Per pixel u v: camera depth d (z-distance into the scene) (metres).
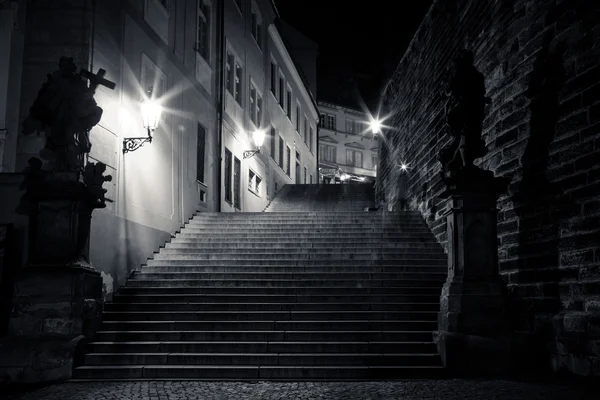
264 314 11.06
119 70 13.09
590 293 8.41
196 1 18.89
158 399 7.60
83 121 10.04
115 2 13.01
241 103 24.42
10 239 10.30
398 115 22.42
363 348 9.89
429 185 16.91
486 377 8.87
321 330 10.63
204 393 7.98
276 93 32.06
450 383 8.49
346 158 67.75
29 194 9.88
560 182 9.30
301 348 9.95
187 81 17.67
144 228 13.98
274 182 30.84
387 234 15.85
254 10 27.09
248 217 17.52
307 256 14.30
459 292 9.64
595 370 7.97
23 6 11.86
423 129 18.12
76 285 9.78
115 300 11.90
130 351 9.95
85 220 10.32
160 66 15.55
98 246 11.70
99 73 10.16
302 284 12.58
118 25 13.12
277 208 28.41
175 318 11.09
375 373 9.16
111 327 10.66
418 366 9.36
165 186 15.50
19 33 11.80
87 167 10.63
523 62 10.75
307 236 15.81
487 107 12.16
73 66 10.04
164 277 13.10
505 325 9.45
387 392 7.88
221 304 11.50
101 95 12.20
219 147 20.38
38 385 8.85
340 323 10.66
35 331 9.62
